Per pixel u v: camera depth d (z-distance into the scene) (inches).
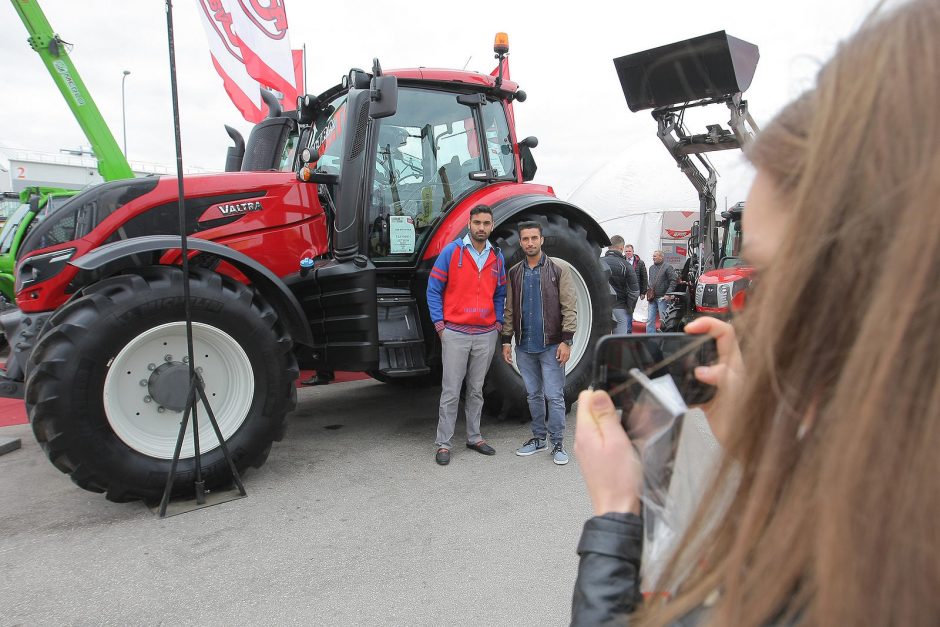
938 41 13.3
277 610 84.7
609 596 21.2
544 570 95.3
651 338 25.2
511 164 182.9
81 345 106.7
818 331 14.9
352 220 139.3
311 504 119.6
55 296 124.3
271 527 109.7
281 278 147.6
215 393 126.3
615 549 22.2
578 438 25.3
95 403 108.7
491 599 87.4
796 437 16.2
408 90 160.6
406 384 219.5
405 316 156.9
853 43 15.4
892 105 13.4
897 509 12.8
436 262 144.6
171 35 106.2
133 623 81.8
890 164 13.2
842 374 14.1
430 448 154.6
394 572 94.6
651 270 343.0
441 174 165.0
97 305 109.3
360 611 84.5
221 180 139.9
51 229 125.5
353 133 137.6
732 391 23.2
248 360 124.9
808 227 14.8
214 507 118.4
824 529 14.0
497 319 149.9
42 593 88.9
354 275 138.1
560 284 143.3
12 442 155.5
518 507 118.5
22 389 125.0
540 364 148.8
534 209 175.0
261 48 246.4
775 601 15.3
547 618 83.1
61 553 100.4
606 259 279.9
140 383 118.3
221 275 125.3
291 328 138.6
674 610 18.1
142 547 102.4
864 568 13.3
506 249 161.5
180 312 116.4
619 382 25.2
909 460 12.7
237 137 195.2
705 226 269.1
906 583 12.9
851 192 13.9
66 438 106.3
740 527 16.8
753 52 200.5
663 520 22.7
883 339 13.0
